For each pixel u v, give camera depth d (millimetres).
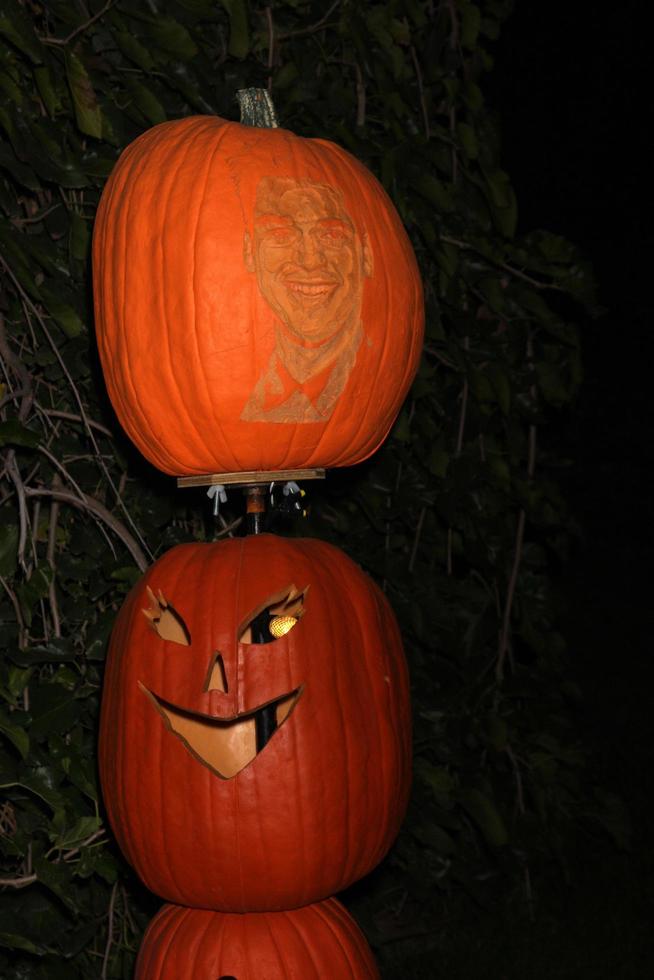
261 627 1991
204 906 1926
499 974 3010
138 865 1949
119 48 2371
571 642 5797
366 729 1937
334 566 2033
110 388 1990
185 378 1837
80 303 2387
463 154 2965
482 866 3184
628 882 3447
